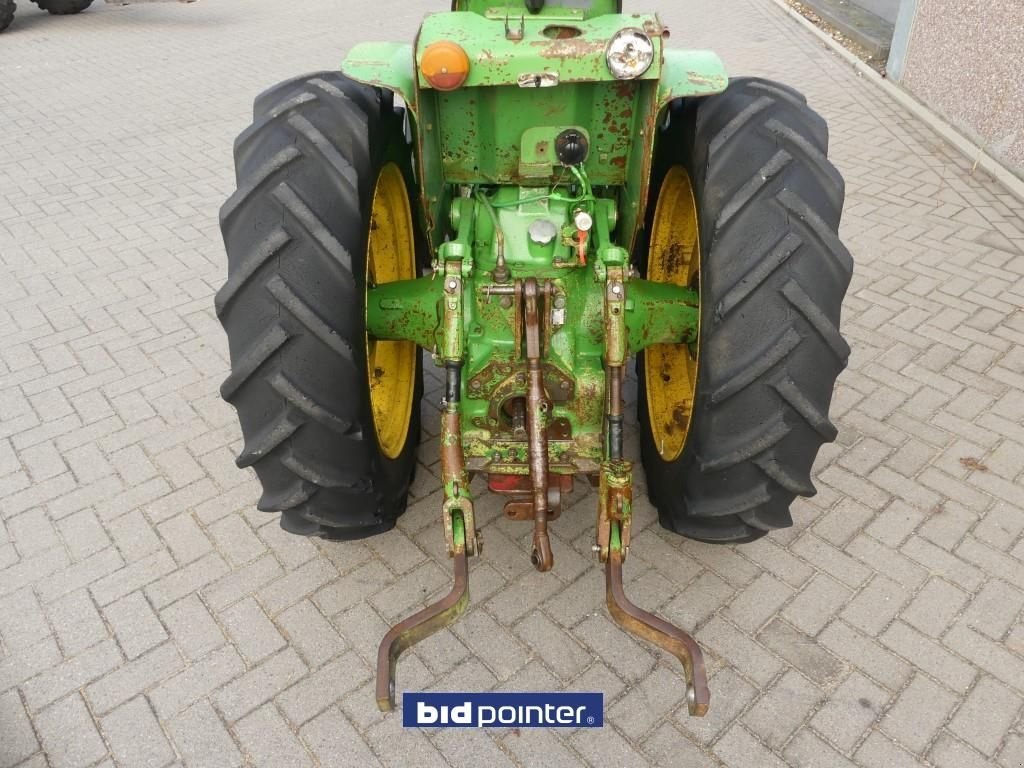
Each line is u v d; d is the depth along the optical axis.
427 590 2.79
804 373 2.07
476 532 2.16
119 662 2.59
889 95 7.55
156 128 7.18
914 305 4.31
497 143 2.38
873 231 5.10
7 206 5.70
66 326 4.30
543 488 2.20
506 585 2.79
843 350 2.09
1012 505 3.09
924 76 7.09
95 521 3.11
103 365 3.99
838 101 7.46
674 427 2.90
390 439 2.87
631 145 2.38
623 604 2.08
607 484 2.15
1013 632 2.62
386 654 1.97
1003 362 3.86
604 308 2.24
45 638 2.67
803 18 10.37
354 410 2.21
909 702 2.42
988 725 2.35
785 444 2.15
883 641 2.59
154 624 2.71
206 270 4.83
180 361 4.01
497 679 2.50
